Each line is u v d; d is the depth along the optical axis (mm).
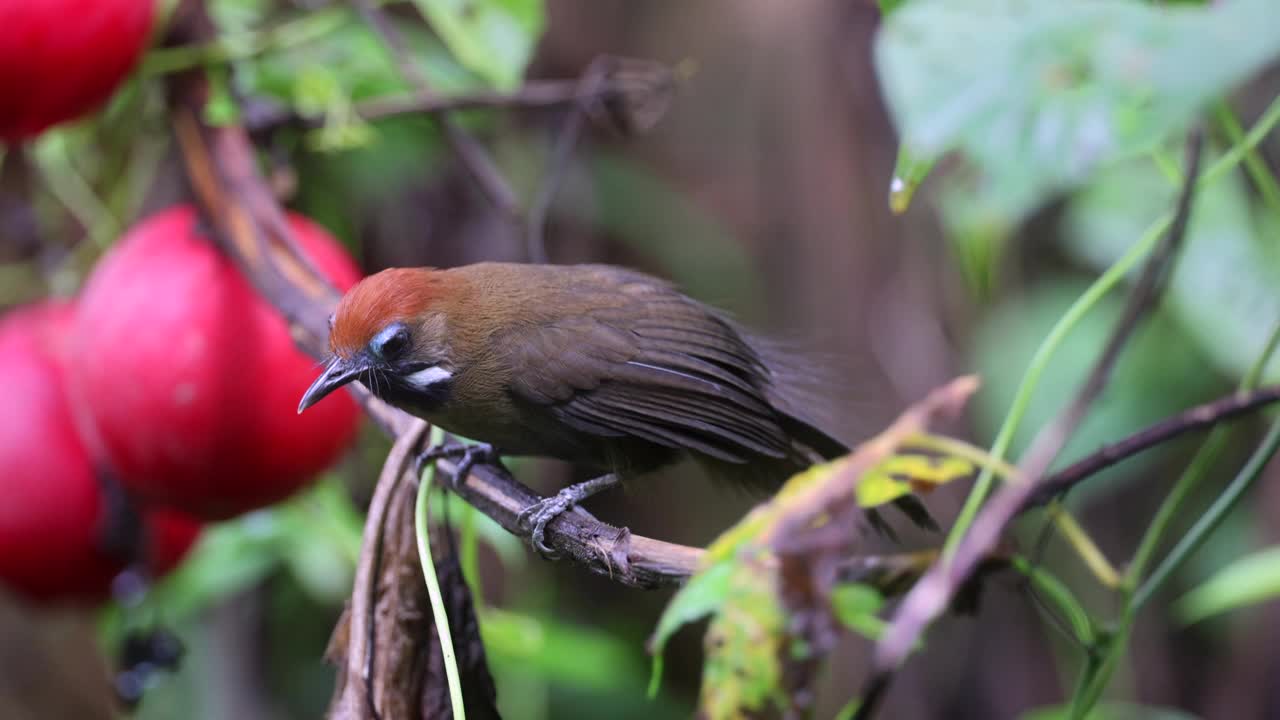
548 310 6973
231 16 8383
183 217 7363
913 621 3787
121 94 8383
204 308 6883
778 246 11836
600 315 6980
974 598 4977
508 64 8195
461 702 4730
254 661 10336
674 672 12180
